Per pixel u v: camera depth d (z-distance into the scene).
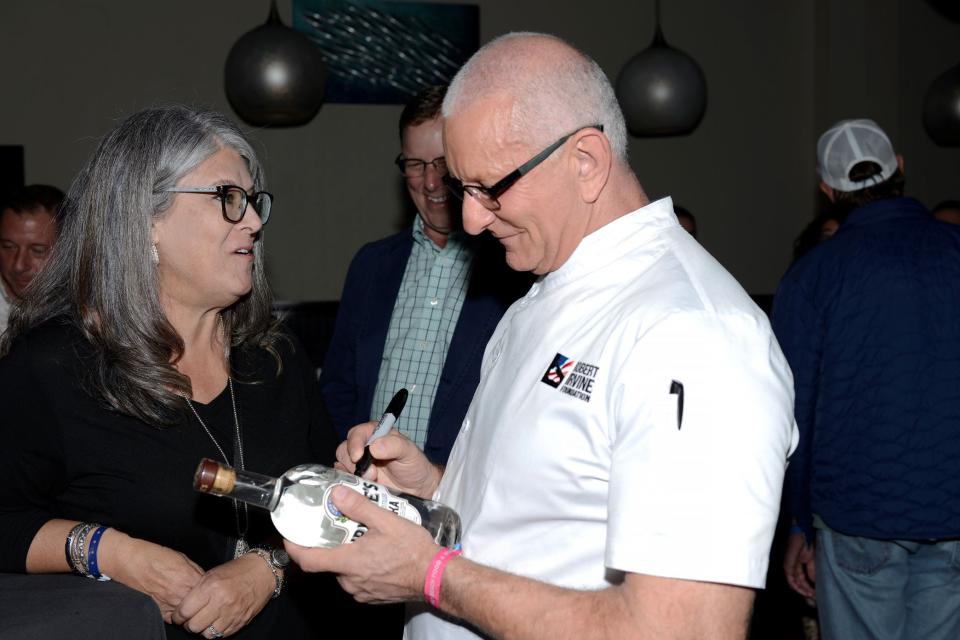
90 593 1.10
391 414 1.46
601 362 1.15
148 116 1.46
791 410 1.08
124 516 1.41
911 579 2.12
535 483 1.20
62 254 1.49
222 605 1.36
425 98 2.15
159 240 1.45
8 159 4.85
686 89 4.40
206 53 5.01
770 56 5.75
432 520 1.26
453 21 5.25
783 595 3.69
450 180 1.27
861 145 2.32
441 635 1.33
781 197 5.85
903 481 2.04
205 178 1.44
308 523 1.17
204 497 1.45
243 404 1.57
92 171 1.45
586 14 5.46
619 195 1.25
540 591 1.07
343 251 5.32
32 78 4.84
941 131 3.89
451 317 2.15
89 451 1.40
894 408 2.06
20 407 1.38
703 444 1.01
